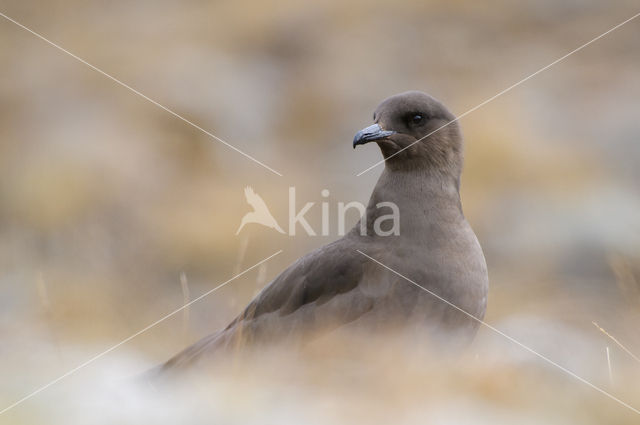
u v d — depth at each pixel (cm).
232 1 2838
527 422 597
